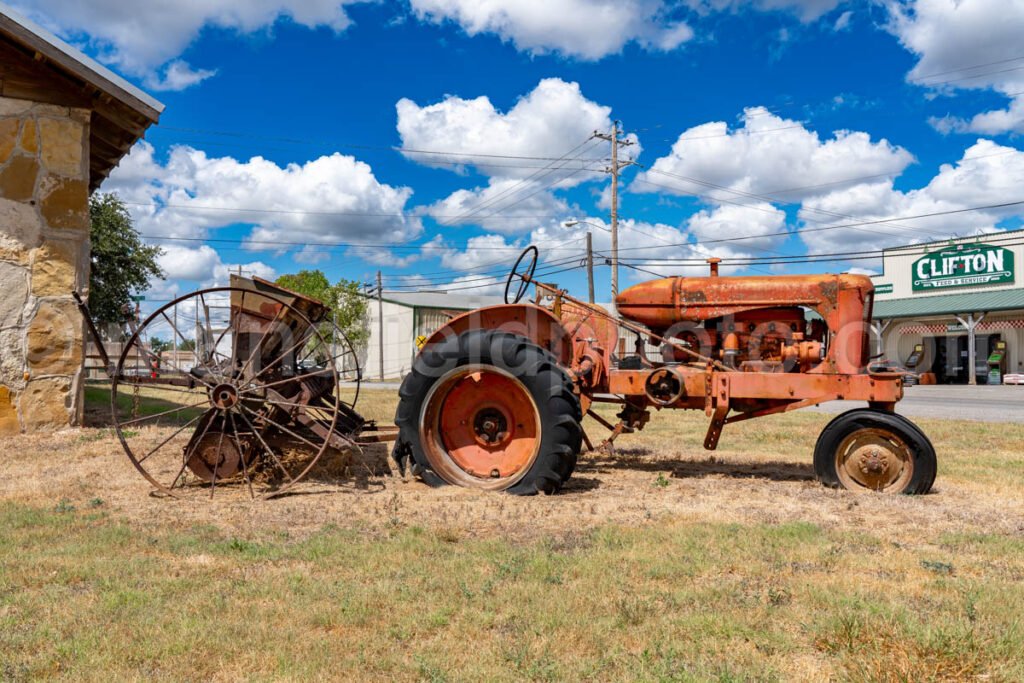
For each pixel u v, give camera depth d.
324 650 2.46
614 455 7.00
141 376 5.29
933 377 25.75
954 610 2.79
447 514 4.46
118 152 9.18
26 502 4.76
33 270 7.57
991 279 25.22
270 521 4.30
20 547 3.65
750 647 2.51
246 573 3.28
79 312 7.80
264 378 5.39
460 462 5.46
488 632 2.62
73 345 7.75
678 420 10.43
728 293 5.64
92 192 10.79
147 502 4.83
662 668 2.33
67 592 3.00
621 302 5.90
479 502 4.82
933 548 3.71
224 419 5.21
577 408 5.14
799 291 5.48
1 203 7.46
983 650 2.42
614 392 5.63
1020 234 24.53
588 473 6.08
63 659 2.39
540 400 5.06
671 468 6.38
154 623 2.66
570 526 4.18
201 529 4.05
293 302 5.48
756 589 3.05
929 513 4.49
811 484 5.52
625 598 2.90
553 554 3.52
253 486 5.38
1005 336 25.42
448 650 2.46
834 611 2.78
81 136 7.83
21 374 7.50
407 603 2.87
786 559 3.47
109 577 3.18
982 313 24.03
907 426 5.12
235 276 5.32
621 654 2.44
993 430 8.97
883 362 5.61
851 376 5.19
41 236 7.62
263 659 2.40
